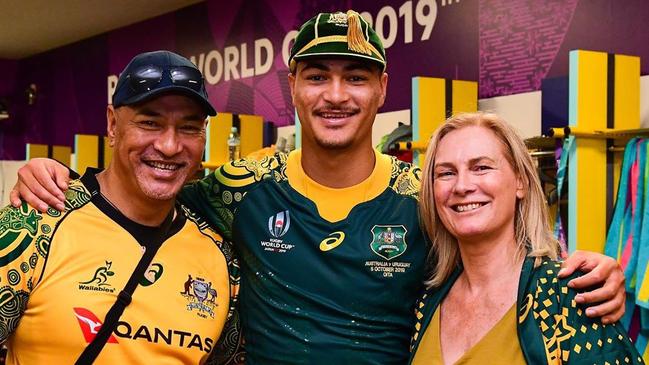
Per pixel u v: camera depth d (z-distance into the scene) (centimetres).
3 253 169
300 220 195
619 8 363
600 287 159
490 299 173
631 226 290
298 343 186
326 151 195
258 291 195
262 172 205
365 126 196
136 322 174
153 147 178
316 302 188
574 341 155
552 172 351
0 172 928
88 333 170
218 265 195
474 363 167
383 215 195
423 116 376
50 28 788
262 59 610
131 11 716
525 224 177
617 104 319
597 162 313
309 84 195
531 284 166
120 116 179
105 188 186
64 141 887
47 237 174
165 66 178
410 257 192
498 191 173
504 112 423
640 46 354
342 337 185
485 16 434
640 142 291
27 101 948
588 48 378
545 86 358
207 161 526
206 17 672
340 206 196
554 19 395
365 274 189
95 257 176
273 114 599
